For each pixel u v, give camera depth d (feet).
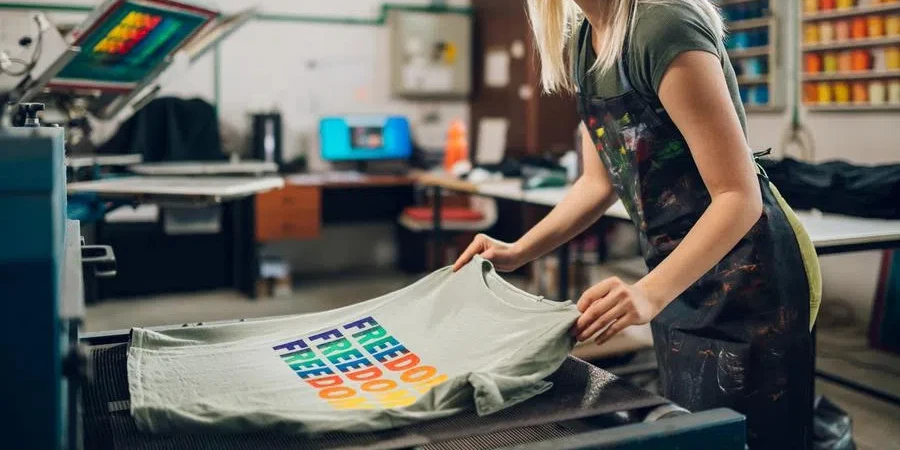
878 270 13.71
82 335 3.92
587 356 9.23
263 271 17.31
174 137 16.61
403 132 19.99
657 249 4.61
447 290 4.16
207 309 16.12
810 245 4.75
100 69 9.00
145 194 9.75
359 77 20.08
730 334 4.65
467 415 3.06
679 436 2.68
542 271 16.60
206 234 17.74
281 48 19.16
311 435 2.82
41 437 2.00
